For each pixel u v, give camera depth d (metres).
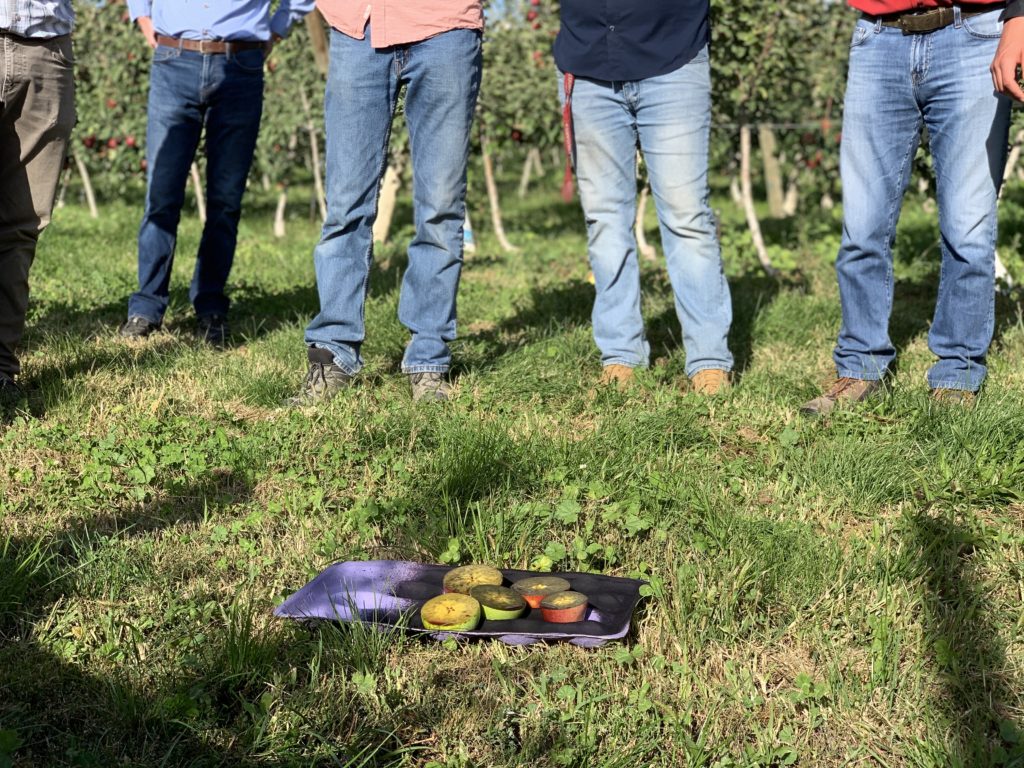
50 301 4.80
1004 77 2.84
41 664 1.86
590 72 3.40
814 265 6.62
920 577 2.17
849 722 1.78
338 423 3.04
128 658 1.91
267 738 1.69
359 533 2.41
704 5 3.34
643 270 6.34
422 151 3.33
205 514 2.46
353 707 1.79
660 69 3.31
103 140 10.19
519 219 11.29
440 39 3.22
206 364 3.72
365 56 3.23
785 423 3.12
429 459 2.79
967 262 3.16
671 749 1.70
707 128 3.41
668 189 3.41
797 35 7.94
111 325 4.40
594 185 3.53
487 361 3.79
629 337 3.58
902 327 4.34
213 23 4.11
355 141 3.30
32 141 3.09
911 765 1.68
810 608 2.09
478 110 8.55
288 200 13.09
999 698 1.83
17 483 2.62
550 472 2.69
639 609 2.10
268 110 9.37
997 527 2.43
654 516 2.44
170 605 2.07
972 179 3.12
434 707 1.80
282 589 2.17
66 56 3.13
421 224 3.39
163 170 4.20
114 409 3.16
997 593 2.16
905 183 3.29
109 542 2.29
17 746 1.62
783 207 11.10
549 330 4.22
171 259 4.30
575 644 1.98
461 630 1.94
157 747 1.69
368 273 3.45
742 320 4.48
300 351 3.86
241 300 5.09
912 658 1.95
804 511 2.50
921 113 3.21
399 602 2.08
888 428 3.01
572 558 2.32
